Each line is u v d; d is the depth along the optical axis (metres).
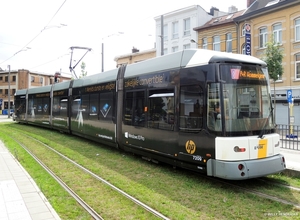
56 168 8.30
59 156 10.12
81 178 7.24
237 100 6.45
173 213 4.96
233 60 6.55
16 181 6.75
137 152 9.38
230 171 5.99
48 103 19.12
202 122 6.62
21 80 58.66
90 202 5.47
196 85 6.85
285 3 22.44
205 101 6.57
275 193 6.11
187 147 7.02
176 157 7.38
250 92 6.69
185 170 8.13
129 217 4.77
